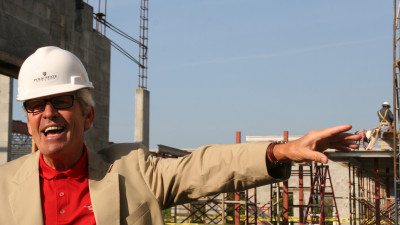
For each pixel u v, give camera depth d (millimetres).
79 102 2748
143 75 21531
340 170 29672
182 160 2779
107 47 16625
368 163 20203
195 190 2730
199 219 22000
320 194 18078
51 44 12945
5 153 20375
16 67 11641
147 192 2758
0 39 10906
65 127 2695
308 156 2354
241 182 2643
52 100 2678
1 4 11000
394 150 15492
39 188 2719
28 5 11977
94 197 2684
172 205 2875
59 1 13469
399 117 16328
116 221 2652
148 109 21656
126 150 2930
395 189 15391
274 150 2545
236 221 17938
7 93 20625
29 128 2740
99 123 15938
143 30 21500
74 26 14383
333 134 2322
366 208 24969
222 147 2736
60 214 2680
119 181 2742
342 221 27750
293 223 27312
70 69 2758
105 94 16438
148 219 2715
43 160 2799
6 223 2672
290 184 28984
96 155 2844
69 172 2734
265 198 28344
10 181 2789
